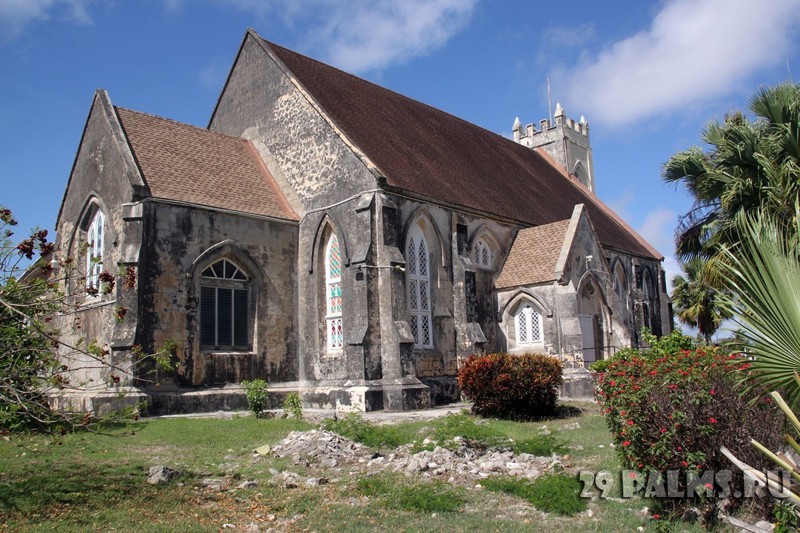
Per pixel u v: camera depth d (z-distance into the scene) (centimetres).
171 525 976
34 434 1670
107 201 2566
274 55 3152
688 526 999
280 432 1812
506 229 3353
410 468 1320
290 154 2986
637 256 4388
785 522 926
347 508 1084
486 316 3148
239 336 2620
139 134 2725
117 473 1298
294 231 2856
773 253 880
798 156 1931
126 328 2259
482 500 1150
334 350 2702
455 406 2647
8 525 959
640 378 1112
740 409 1052
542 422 2161
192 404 2350
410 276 2802
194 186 2628
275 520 1028
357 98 3347
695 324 4019
